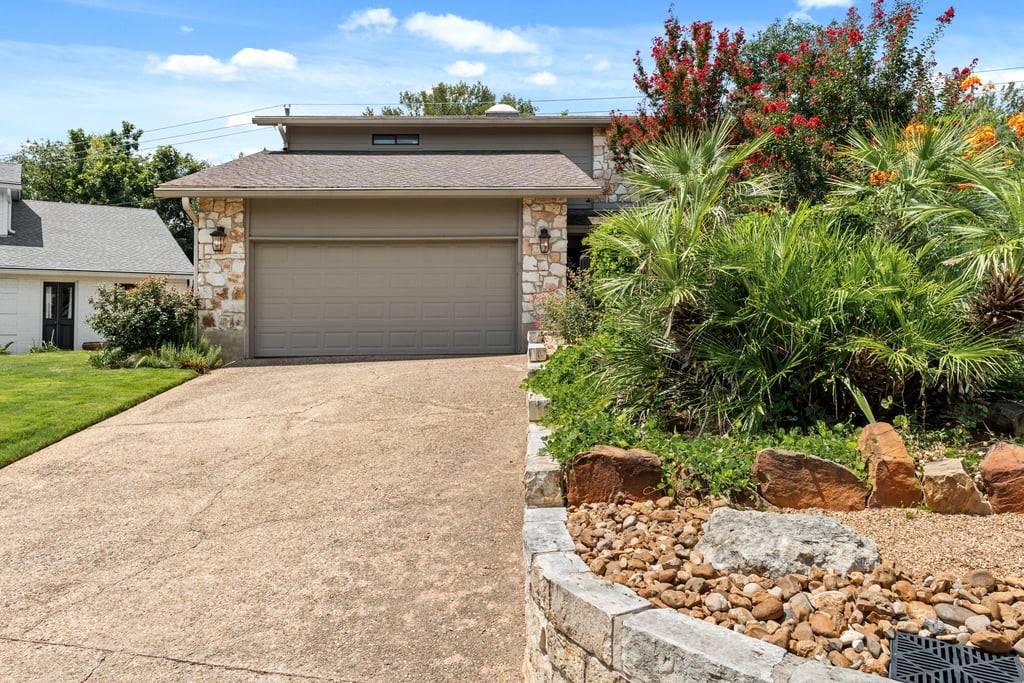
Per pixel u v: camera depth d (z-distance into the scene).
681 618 2.53
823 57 12.42
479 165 14.55
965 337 4.46
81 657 3.66
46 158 34.34
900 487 3.54
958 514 3.42
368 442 7.23
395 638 3.81
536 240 12.84
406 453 6.84
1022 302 4.37
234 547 5.00
